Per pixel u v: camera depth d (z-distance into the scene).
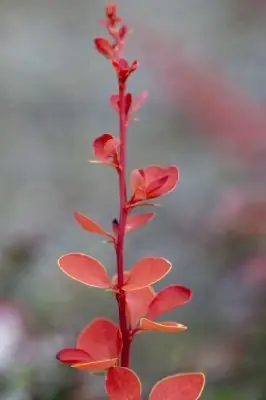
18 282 1.05
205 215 1.27
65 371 0.89
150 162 1.46
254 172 1.22
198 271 1.19
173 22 1.52
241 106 1.27
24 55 1.58
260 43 1.49
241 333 1.02
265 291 1.07
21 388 0.86
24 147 1.54
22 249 1.08
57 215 1.45
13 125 1.55
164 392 0.55
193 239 1.24
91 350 0.57
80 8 1.58
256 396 0.91
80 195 1.48
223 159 1.31
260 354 0.97
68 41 1.59
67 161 1.53
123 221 0.55
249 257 1.11
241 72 1.47
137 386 0.54
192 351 1.04
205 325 1.08
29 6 1.59
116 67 0.55
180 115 1.40
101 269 0.55
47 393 0.87
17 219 1.44
